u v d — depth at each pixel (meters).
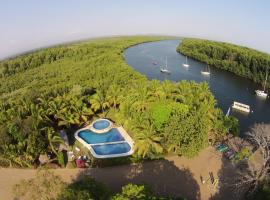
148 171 59.97
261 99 124.38
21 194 45.00
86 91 96.88
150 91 77.38
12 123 61.12
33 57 167.62
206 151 67.81
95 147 69.12
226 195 54.12
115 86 89.94
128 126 74.31
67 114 74.81
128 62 194.38
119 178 57.50
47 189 42.97
